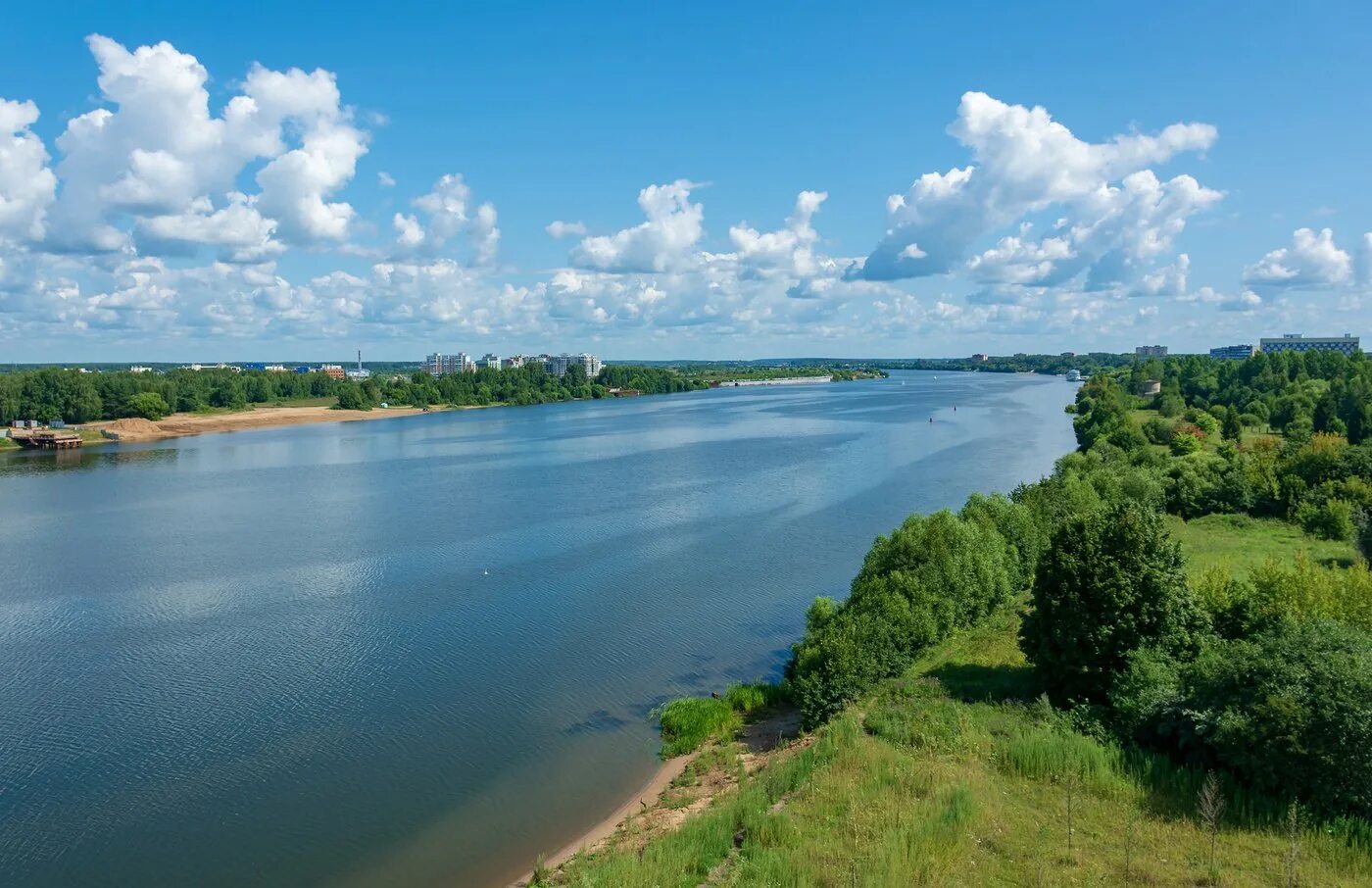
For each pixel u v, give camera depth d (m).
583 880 24.53
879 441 157.62
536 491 108.44
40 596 63.22
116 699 44.78
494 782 36.38
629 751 39.16
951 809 25.41
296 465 139.25
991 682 38.22
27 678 47.50
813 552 74.69
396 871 30.16
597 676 47.69
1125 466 86.88
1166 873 22.14
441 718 42.50
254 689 46.06
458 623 56.53
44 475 128.00
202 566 71.94
